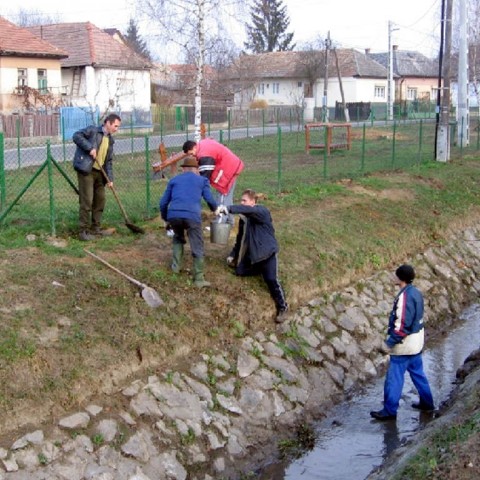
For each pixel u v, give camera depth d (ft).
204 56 78.13
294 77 225.76
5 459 22.71
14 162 73.92
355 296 41.78
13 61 133.39
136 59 149.18
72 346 27.17
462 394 33.27
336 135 119.55
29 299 29.12
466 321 47.21
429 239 54.49
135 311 30.48
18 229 37.83
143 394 27.43
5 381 24.57
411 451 25.88
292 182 59.98
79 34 154.61
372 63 233.76
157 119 141.49
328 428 31.58
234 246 37.42
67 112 115.85
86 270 32.42
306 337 36.09
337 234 46.47
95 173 37.35
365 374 37.09
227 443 28.17
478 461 22.95
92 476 23.85
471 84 199.31
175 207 33.35
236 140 108.88
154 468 25.40
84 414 25.38
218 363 31.01
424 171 71.05
